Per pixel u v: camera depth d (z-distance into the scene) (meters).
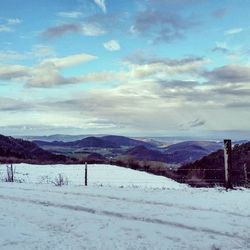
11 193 19.33
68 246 9.52
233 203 15.26
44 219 12.88
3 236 10.40
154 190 19.53
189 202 15.64
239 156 33.19
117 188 20.59
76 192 19.02
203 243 9.80
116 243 9.84
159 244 9.74
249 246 9.54
